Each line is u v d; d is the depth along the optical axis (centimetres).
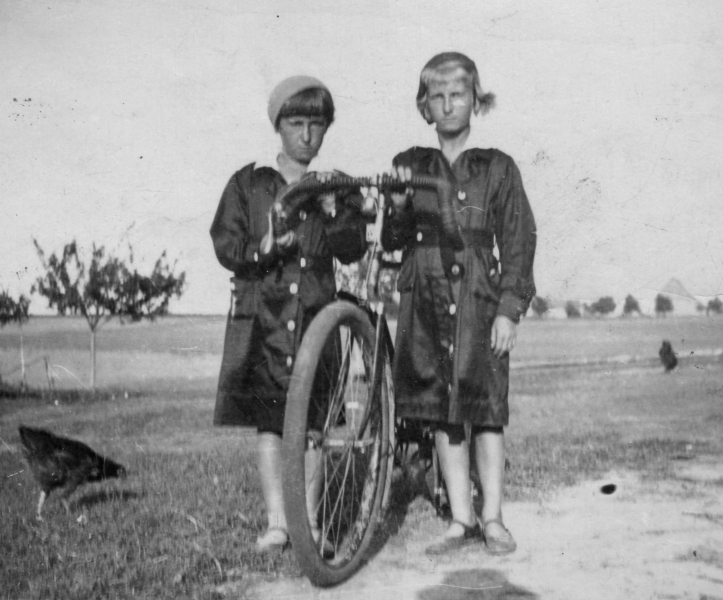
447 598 248
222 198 287
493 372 263
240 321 279
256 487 280
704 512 274
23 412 295
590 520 272
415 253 267
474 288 264
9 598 250
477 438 268
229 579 253
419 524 267
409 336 265
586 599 246
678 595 246
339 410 257
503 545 259
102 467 288
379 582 252
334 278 272
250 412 276
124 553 264
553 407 293
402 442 272
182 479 282
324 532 254
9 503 286
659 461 286
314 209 270
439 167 279
